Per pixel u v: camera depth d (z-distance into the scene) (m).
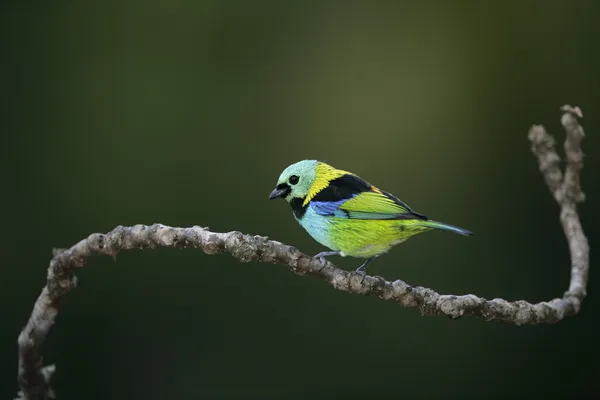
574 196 5.00
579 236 4.99
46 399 4.93
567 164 5.00
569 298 4.97
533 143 5.02
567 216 5.00
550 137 5.01
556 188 5.01
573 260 4.99
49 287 4.92
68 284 4.92
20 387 4.93
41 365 4.93
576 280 4.98
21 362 4.93
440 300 4.93
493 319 4.95
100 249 4.91
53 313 4.93
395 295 4.93
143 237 4.91
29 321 4.93
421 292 4.93
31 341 4.93
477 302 4.94
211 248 4.91
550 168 5.01
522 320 4.95
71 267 4.92
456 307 4.93
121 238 4.91
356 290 4.93
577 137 5.00
